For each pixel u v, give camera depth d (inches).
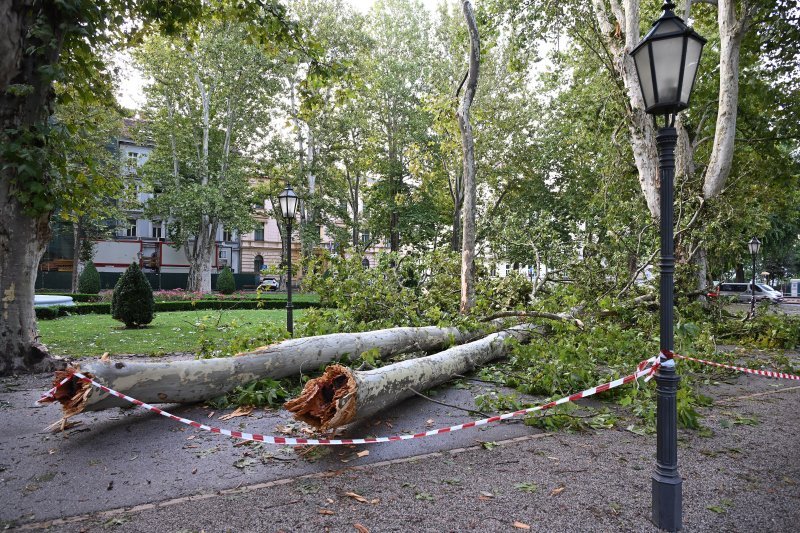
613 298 416.2
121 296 508.4
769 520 116.7
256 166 1181.1
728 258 638.5
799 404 231.3
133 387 183.3
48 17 283.3
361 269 375.2
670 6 120.1
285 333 295.1
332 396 168.7
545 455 158.7
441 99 447.2
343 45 1056.2
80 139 323.9
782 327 427.8
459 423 193.8
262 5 370.9
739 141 641.6
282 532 108.7
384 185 1176.8
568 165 1071.6
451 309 407.5
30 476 139.9
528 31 582.6
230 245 1829.5
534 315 330.6
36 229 291.9
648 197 489.1
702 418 205.0
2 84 271.6
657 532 110.6
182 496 127.3
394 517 116.0
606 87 636.7
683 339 245.6
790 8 516.4
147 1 367.2
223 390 210.5
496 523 113.5
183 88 1125.7
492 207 1209.4
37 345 292.5
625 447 167.3
